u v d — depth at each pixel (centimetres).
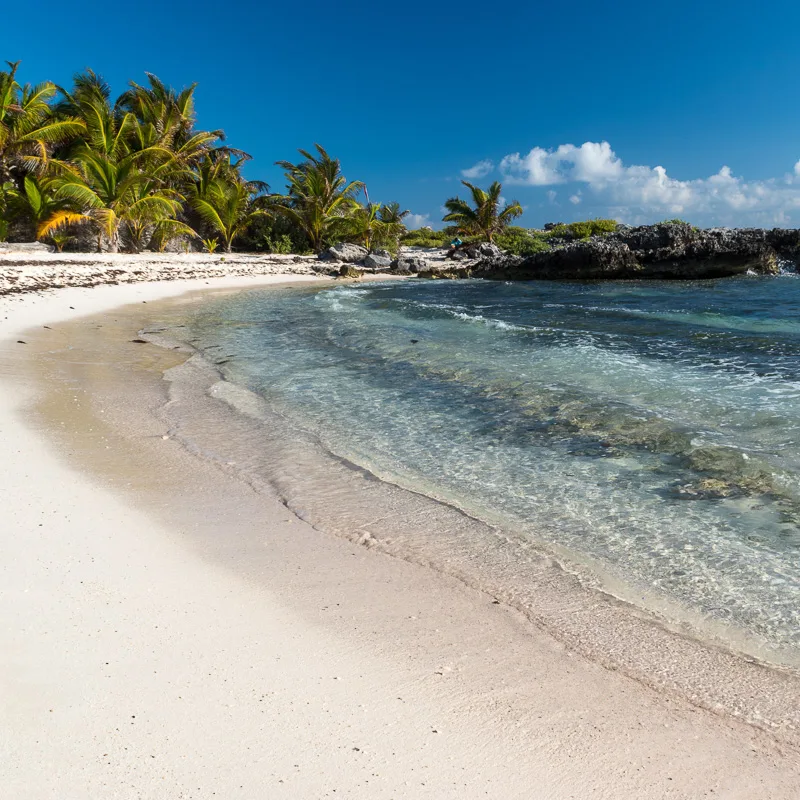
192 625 337
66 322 1484
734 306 1797
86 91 3353
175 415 767
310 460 623
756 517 478
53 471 562
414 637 334
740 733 266
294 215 4275
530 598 379
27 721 257
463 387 893
